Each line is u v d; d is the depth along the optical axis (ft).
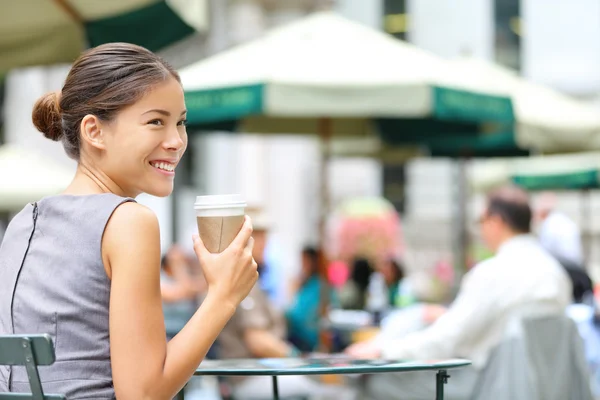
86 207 8.78
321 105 24.04
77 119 9.16
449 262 78.89
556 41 89.35
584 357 19.62
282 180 75.97
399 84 24.13
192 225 65.00
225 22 69.31
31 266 8.84
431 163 86.17
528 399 18.71
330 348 31.48
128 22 19.25
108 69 9.05
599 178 52.29
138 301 8.41
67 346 8.54
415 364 9.62
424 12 90.38
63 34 19.07
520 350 18.83
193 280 34.06
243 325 23.15
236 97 24.22
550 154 39.52
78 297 8.57
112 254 8.55
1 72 20.20
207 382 37.83
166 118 9.16
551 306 19.52
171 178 9.29
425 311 23.53
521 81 36.42
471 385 19.20
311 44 26.14
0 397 8.27
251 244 9.05
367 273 38.32
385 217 52.70
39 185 37.76
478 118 26.21
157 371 8.36
